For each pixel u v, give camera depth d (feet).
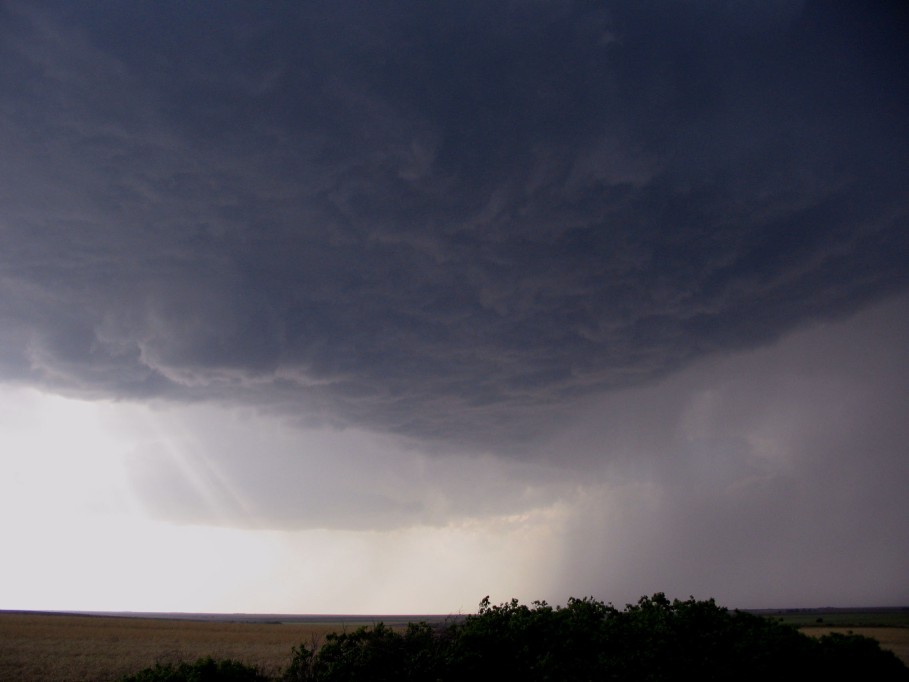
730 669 44.16
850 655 45.16
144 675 55.21
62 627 240.53
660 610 50.85
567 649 49.24
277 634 237.25
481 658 49.65
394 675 51.26
